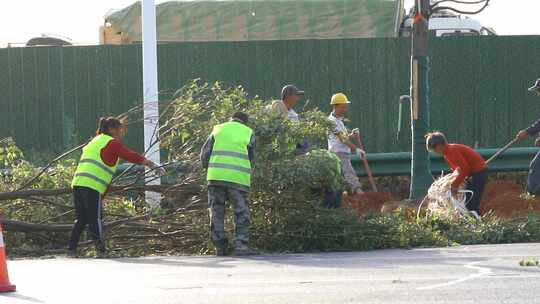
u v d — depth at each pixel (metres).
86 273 18.92
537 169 29.55
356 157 34.28
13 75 37.06
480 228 24.67
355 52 36.44
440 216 25.48
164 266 20.19
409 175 34.78
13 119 37.12
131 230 25.20
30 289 16.44
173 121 26.38
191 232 24.86
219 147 22.52
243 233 22.55
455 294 14.84
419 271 17.92
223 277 17.80
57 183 27.03
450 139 36.78
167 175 25.61
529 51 36.88
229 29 40.09
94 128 36.78
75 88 36.81
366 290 15.45
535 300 14.19
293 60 36.44
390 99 36.56
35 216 26.27
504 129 36.91
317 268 18.98
